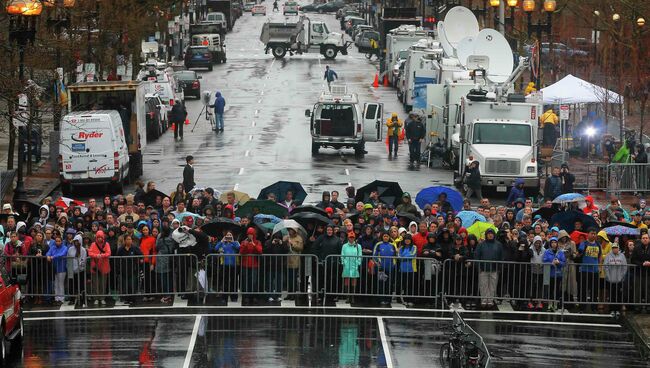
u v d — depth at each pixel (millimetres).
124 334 40469
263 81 142000
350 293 45750
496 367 36594
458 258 45125
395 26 151000
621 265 44781
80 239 45125
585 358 38094
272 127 104938
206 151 90938
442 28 103188
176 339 39750
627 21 104250
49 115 92812
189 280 45688
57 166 79000
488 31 86125
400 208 53281
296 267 45719
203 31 169000
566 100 88750
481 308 45531
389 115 112812
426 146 89188
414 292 45781
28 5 57812
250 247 45406
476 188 71812
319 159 87688
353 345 39125
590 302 44938
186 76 127875
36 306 45125
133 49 111625
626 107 104562
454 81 84250
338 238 45875
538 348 39281
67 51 83812
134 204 52375
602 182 75312
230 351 38125
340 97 89062
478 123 76000
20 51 61219
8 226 46125
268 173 79812
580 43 130500
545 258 45125
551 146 88750
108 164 71750
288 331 41094
